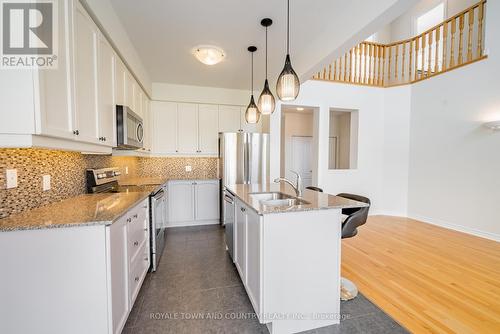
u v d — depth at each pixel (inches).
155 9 83.0
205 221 171.2
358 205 70.5
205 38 103.3
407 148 188.9
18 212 57.8
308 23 92.0
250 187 114.4
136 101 119.9
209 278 94.8
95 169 99.3
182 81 160.4
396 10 67.2
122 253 61.4
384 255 117.3
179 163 180.1
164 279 93.7
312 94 185.3
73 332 51.6
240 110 178.9
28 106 43.4
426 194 175.9
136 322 69.2
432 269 102.9
